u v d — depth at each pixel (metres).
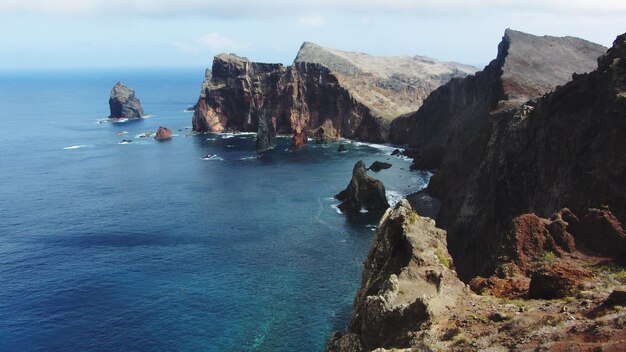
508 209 66.00
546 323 25.39
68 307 67.50
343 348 35.94
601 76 59.00
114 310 66.44
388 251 43.06
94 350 57.94
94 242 90.88
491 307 30.75
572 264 36.50
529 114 69.31
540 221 40.78
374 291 40.06
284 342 58.75
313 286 72.06
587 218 40.09
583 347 21.23
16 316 65.25
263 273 76.69
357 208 107.12
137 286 73.19
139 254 85.00
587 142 55.47
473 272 68.50
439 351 25.64
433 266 36.62
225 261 81.50
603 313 24.94
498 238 64.62
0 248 88.19
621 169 49.09
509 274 37.56
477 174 77.38
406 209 44.34
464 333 27.30
